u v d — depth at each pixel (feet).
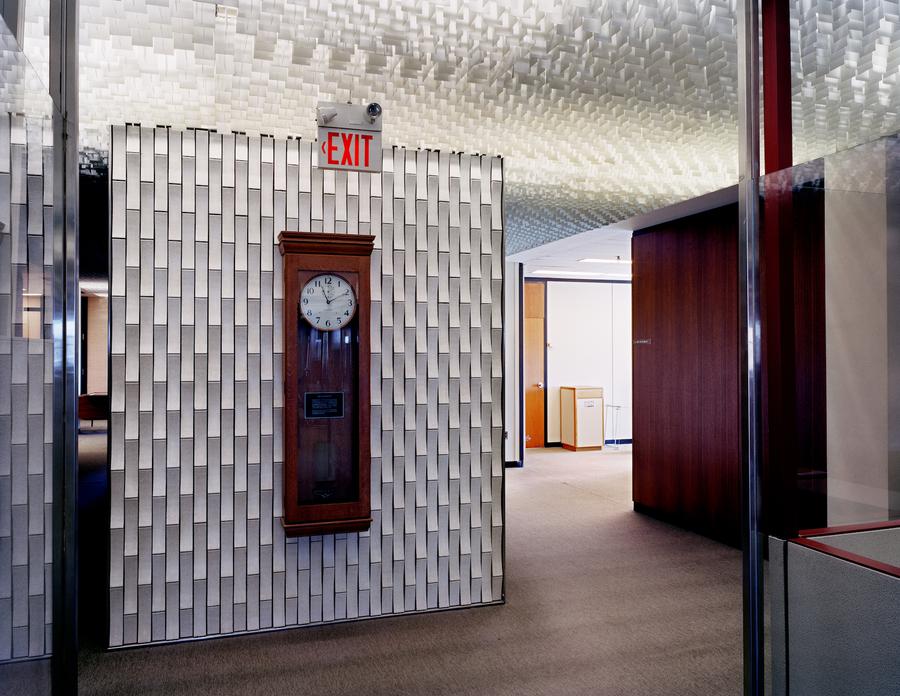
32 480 5.32
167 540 12.33
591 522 21.49
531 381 38.29
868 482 8.56
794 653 6.84
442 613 13.79
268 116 11.87
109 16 8.29
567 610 13.92
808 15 7.84
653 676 10.98
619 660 11.58
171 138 12.40
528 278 38.06
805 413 8.25
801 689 6.74
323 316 12.47
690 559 17.54
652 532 20.27
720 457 19.39
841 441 8.44
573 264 32.01
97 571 16.33
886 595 5.85
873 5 7.70
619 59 9.70
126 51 9.29
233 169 12.69
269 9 8.13
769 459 7.25
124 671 11.21
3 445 4.81
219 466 12.57
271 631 12.82
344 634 12.71
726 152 14.40
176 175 12.41
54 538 5.69
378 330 13.52
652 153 14.43
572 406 37.06
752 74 7.29
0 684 4.82
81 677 10.99
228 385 12.60
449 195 13.94
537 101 11.41
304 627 13.01
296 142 13.02
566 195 18.06
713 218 19.94
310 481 12.51
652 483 22.35
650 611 13.87
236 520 12.65
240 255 12.71
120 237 12.16
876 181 7.21
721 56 9.57
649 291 22.80
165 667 11.36
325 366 12.58
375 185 13.47
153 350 12.29
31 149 5.22
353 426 12.71
